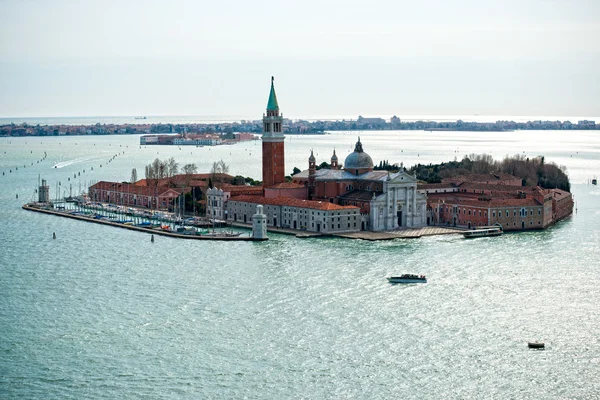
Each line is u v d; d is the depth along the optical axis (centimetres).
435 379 19800
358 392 19112
